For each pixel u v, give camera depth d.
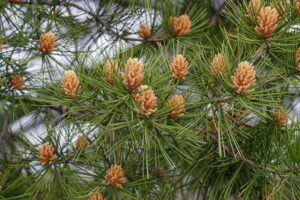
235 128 1.13
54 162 1.18
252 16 1.08
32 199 1.22
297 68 1.08
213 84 1.06
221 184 1.18
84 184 1.21
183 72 1.06
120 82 1.01
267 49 1.09
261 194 1.18
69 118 1.09
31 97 1.14
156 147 1.11
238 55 1.08
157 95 1.05
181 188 1.23
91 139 1.23
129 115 1.03
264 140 1.16
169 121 1.05
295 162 1.11
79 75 1.06
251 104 1.02
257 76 1.09
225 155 1.15
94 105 1.05
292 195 1.11
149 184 1.20
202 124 1.12
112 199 1.17
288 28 1.08
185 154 1.09
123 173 1.16
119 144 1.08
